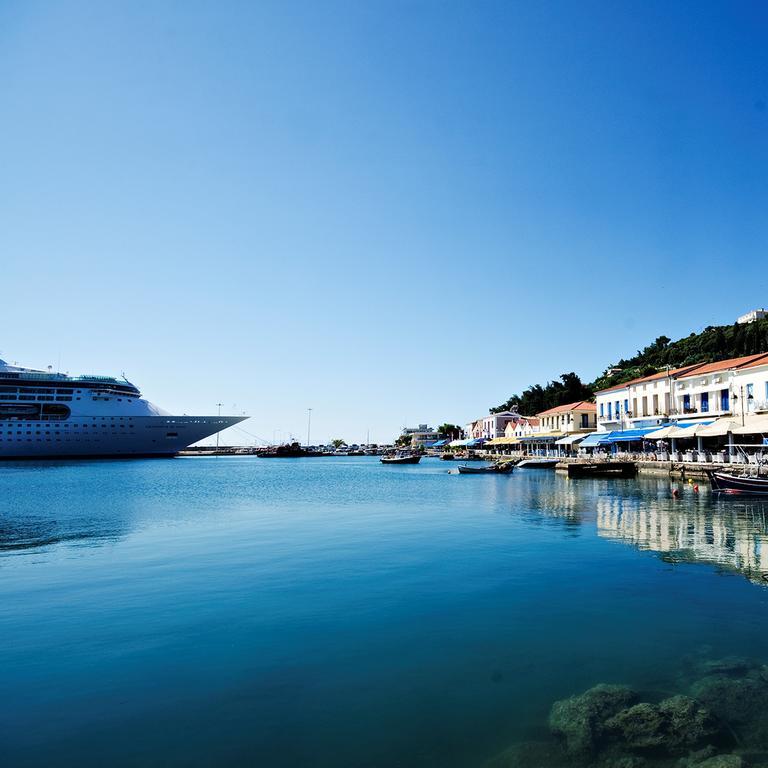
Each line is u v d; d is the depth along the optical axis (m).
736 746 6.93
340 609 12.34
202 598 13.26
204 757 6.80
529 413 143.00
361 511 30.50
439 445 182.38
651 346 149.75
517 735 7.25
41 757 6.80
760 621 11.35
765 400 45.53
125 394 114.75
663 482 46.09
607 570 15.70
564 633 10.78
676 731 7.18
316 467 106.44
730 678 8.70
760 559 16.91
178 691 8.50
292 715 7.79
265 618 11.76
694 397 56.44
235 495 41.06
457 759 6.73
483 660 9.58
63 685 8.71
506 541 20.48
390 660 9.59
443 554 18.19
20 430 102.81
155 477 65.81
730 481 33.09
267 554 18.42
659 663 9.38
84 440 107.88
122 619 11.74
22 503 35.38
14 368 106.81
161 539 21.50
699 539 20.23
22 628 11.23
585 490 41.50
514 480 56.94
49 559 17.84
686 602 12.62
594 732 7.17
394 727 7.48
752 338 111.12
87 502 35.97
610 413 74.50
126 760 6.74
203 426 118.06
